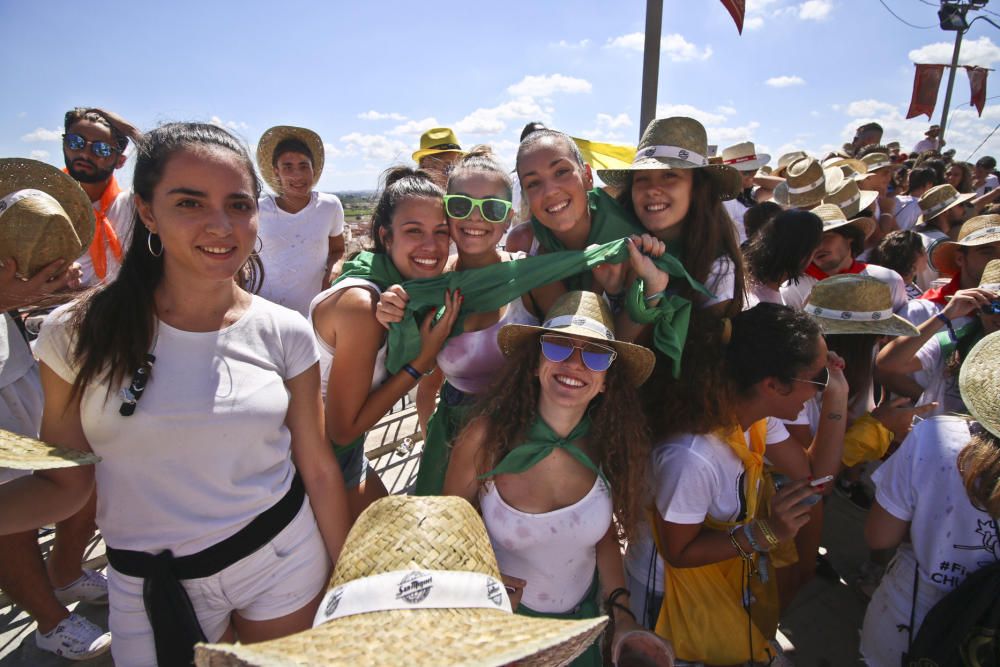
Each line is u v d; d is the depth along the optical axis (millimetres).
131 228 1565
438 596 1178
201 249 1475
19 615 2773
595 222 2566
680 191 2418
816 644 2789
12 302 1834
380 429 4770
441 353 2492
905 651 1928
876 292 2895
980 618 1624
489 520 2047
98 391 1484
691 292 2410
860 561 3354
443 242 2400
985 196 7258
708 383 2107
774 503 2006
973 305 2781
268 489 1699
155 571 1587
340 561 1307
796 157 7512
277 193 4312
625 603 2070
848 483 3943
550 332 1971
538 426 2012
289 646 1049
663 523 2143
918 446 1866
